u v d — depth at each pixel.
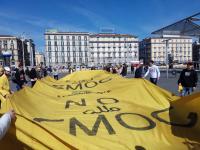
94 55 128.38
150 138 3.63
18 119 2.67
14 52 117.75
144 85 5.41
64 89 6.48
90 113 4.34
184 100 4.31
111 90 5.82
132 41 127.50
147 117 4.25
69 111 4.45
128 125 3.92
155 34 22.66
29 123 2.70
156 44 141.62
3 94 7.18
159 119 4.22
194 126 3.88
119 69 25.72
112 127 3.81
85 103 5.00
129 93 5.36
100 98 5.31
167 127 3.96
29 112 4.04
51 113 4.26
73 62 127.75
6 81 7.59
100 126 3.82
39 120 3.83
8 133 2.59
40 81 6.80
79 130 3.65
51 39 128.00
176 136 3.73
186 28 20.30
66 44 128.50
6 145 2.59
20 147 2.62
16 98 4.24
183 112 4.19
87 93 5.84
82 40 128.38
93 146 2.91
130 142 3.46
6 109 3.66
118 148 3.28
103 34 129.62
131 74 40.12
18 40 120.75
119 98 5.29
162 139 3.64
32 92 5.27
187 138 3.69
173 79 24.98
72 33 128.50
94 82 6.88
